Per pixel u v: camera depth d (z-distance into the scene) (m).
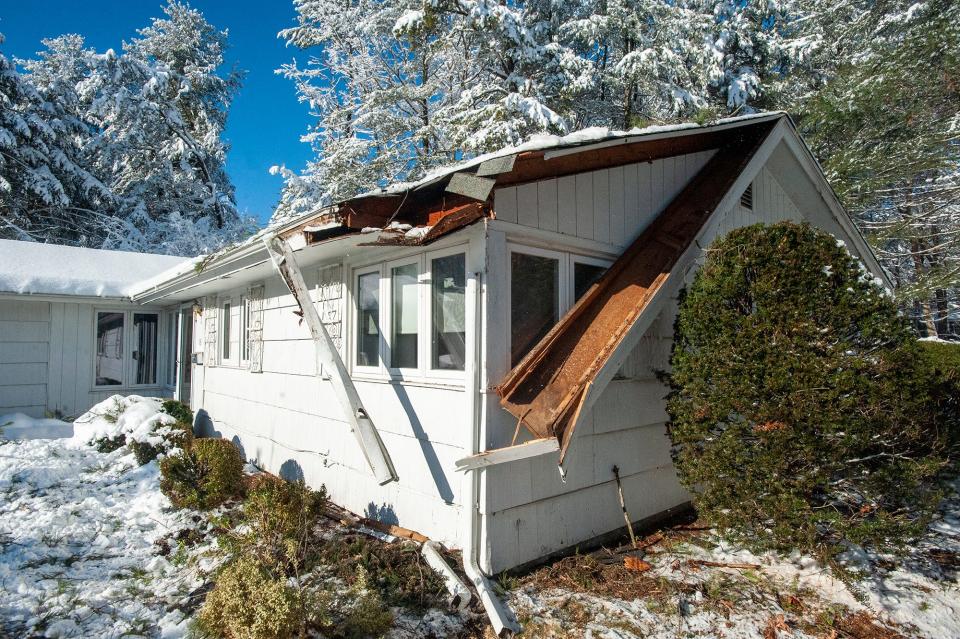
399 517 4.51
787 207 7.12
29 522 4.79
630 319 3.93
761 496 3.42
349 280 5.23
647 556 4.16
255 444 7.03
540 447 3.48
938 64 12.38
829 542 3.73
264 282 6.93
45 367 9.95
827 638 3.16
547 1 15.20
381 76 17.27
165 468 5.29
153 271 11.72
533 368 3.76
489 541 3.61
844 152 13.33
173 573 3.90
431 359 4.27
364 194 3.62
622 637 3.06
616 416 4.64
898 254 12.99
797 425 3.30
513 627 3.10
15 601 3.46
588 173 4.51
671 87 14.16
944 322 16.09
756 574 3.88
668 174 5.39
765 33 16.47
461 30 13.71
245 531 4.50
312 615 3.02
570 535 4.16
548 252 4.20
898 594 3.69
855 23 16.02
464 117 13.20
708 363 3.72
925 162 12.28
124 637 3.07
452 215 3.34
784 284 3.46
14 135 18.19
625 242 4.85
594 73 14.73
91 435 7.59
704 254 4.34
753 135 5.90
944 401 3.80
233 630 2.79
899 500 3.44
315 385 5.77
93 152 21.92
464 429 3.81
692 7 17.25
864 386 3.19
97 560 4.11
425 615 3.22
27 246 11.25
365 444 3.66
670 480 5.16
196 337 9.47
